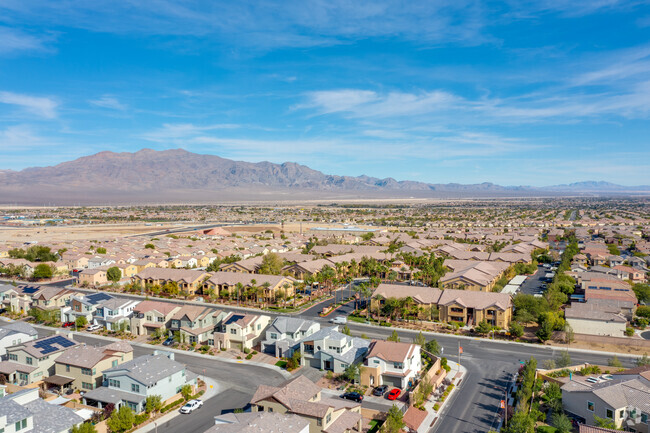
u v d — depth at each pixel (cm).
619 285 14662
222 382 8794
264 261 18500
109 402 7456
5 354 9694
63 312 12762
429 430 7019
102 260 19775
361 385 8638
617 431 6231
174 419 7331
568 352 10325
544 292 14788
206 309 11575
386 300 12912
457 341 11150
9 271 18762
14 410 6153
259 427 6006
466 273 15662
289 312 13588
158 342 11075
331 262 18825
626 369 8906
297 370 9381
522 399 7256
